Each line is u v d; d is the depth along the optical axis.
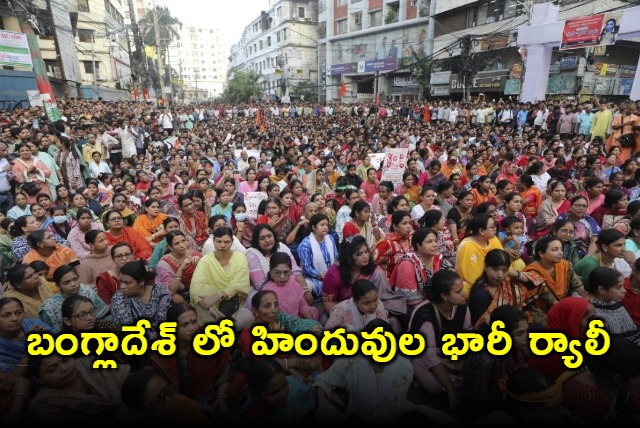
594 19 14.82
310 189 8.16
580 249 4.55
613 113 12.06
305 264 4.82
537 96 17.66
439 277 3.12
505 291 3.51
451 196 6.41
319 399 2.77
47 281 4.04
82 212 5.25
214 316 3.91
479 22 25.14
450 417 2.66
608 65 20.72
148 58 40.53
